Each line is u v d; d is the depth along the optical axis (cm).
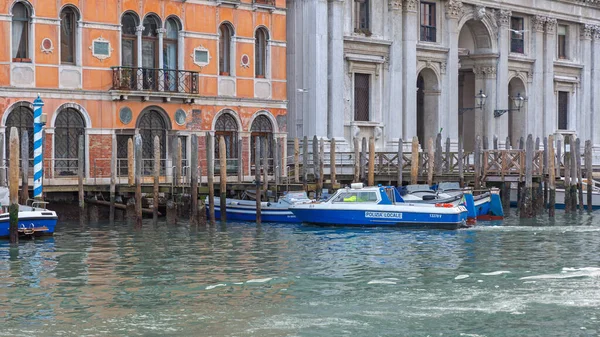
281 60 4428
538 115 5631
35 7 3675
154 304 2153
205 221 3519
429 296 2231
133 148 3734
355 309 2111
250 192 3900
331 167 3884
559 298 2198
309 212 3556
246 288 2323
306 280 2423
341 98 4612
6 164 3600
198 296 2233
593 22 5884
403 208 3481
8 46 3619
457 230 3444
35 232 3097
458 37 5212
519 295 2234
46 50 3703
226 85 4222
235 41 4253
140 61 3959
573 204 4216
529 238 3222
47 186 3462
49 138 3706
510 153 4012
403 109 4888
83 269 2553
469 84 5541
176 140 3653
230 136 4259
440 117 5081
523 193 3928
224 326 1977
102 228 3406
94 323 1994
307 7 4544
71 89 3762
